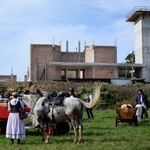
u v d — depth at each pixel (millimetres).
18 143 12812
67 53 74438
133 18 73000
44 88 42312
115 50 74750
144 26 69250
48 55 72750
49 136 12914
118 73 73688
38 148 11688
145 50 68875
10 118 12594
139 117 19719
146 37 69250
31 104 13258
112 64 65812
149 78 68000
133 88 39688
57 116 12617
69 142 12891
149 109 32031
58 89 41469
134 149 11500
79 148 11562
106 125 19266
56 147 11820
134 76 71938
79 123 12672
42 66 72125
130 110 18203
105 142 12992
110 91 36781
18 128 12547
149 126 18578
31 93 14164
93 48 73750
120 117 18328
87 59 74938
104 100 35938
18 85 44500
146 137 14438
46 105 12820
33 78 71562
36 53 72188
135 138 14141
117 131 16469
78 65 65062
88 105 12570
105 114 27938
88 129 17328
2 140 13688
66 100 12508
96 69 69938
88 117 23703
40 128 13039
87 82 50156
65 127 15188
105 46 74438
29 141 13297
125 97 38125
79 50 75250
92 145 12211
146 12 67875
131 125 19078
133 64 66625
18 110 12617
